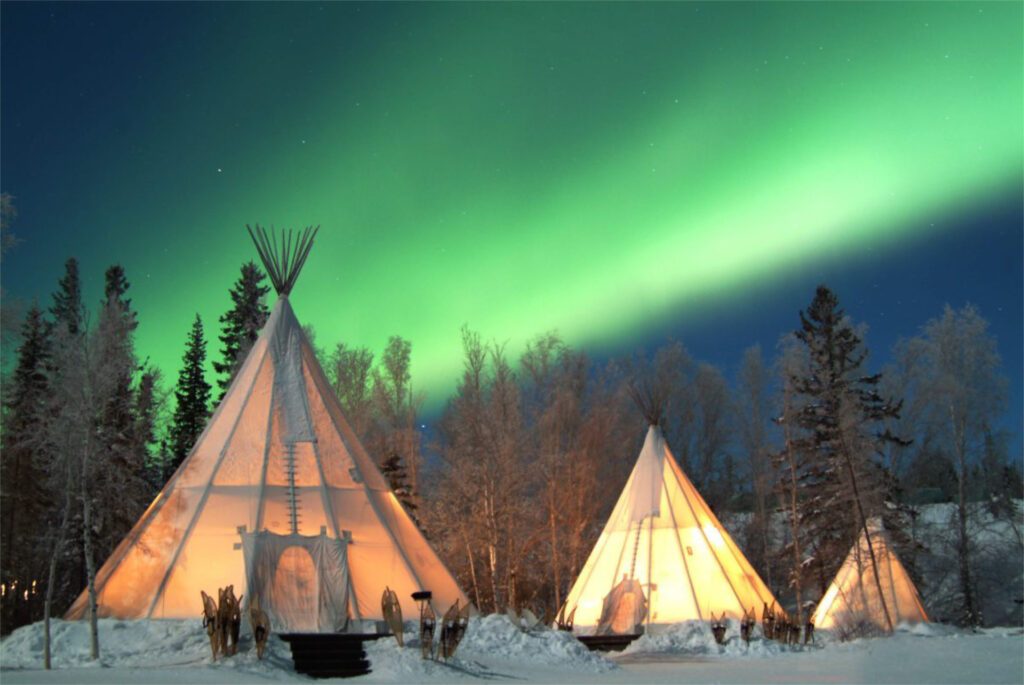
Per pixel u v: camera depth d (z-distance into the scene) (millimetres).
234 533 24953
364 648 20766
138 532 25531
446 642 20562
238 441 26922
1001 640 28531
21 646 21375
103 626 22531
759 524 51688
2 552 34219
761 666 23359
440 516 42000
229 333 52594
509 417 41750
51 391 26766
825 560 43281
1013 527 45094
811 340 47000
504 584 41781
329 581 23891
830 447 43281
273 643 20188
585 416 50219
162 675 17641
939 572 45094
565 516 43875
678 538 33688
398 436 48312
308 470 26766
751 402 52812
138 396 30312
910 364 47219
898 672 20469
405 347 51156
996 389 43906
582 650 23328
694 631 30469
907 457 47062
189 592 23984
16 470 32375
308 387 28422
